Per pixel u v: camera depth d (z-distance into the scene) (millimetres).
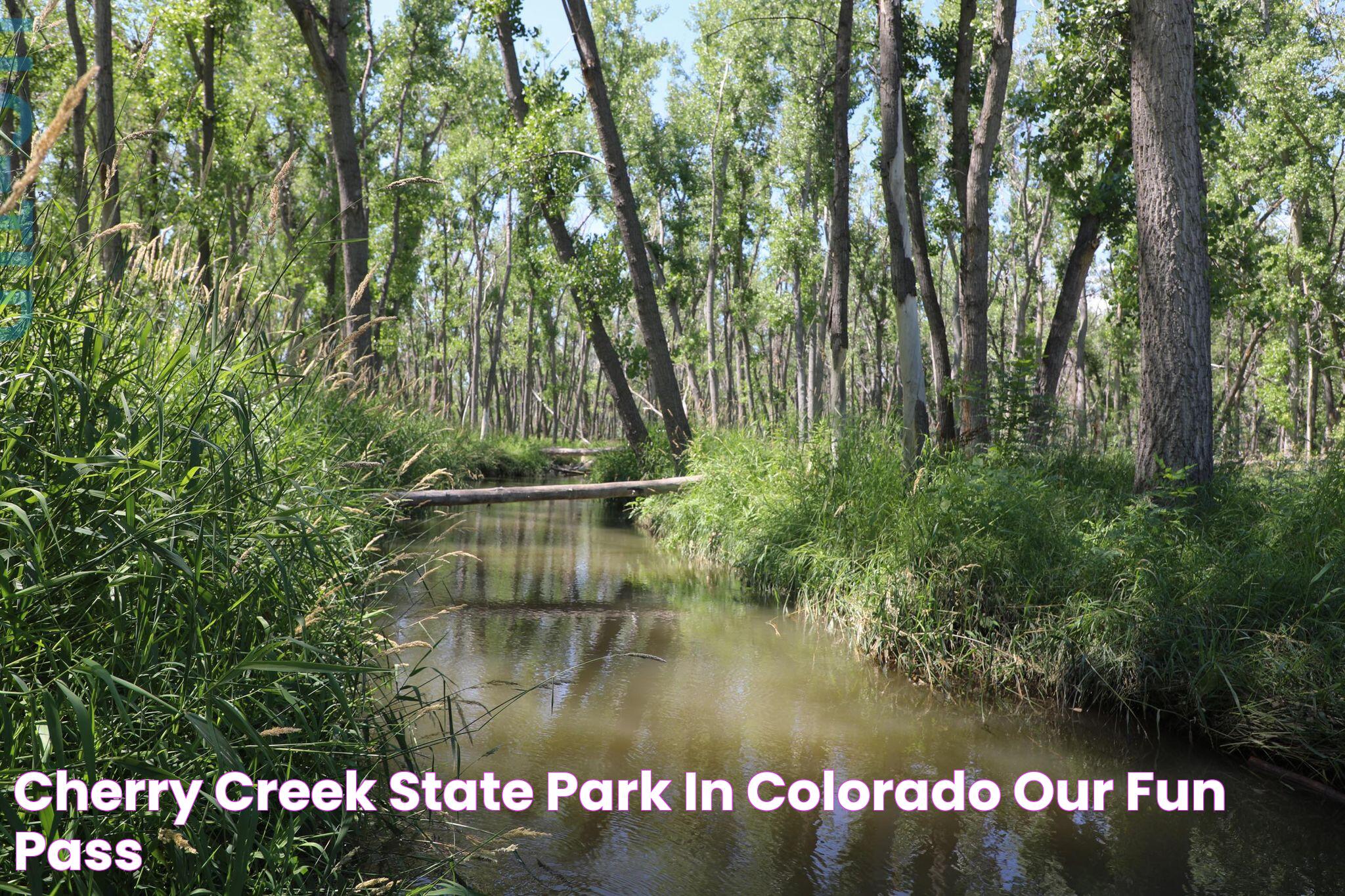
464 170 32250
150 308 2787
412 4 25391
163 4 15664
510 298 43812
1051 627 5055
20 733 1810
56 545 1982
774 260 29625
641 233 14484
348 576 3248
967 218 11414
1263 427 32562
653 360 14484
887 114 9164
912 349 9055
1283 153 22562
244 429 2299
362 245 12664
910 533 5875
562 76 15586
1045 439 9812
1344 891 3025
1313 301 23078
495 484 20094
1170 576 4961
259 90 21891
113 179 2480
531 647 5809
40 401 2186
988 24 12984
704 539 9758
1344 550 4758
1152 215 6719
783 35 28172
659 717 4562
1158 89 6680
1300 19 23734
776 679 5305
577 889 2811
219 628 2279
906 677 5398
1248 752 4293
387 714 3166
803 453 9203
